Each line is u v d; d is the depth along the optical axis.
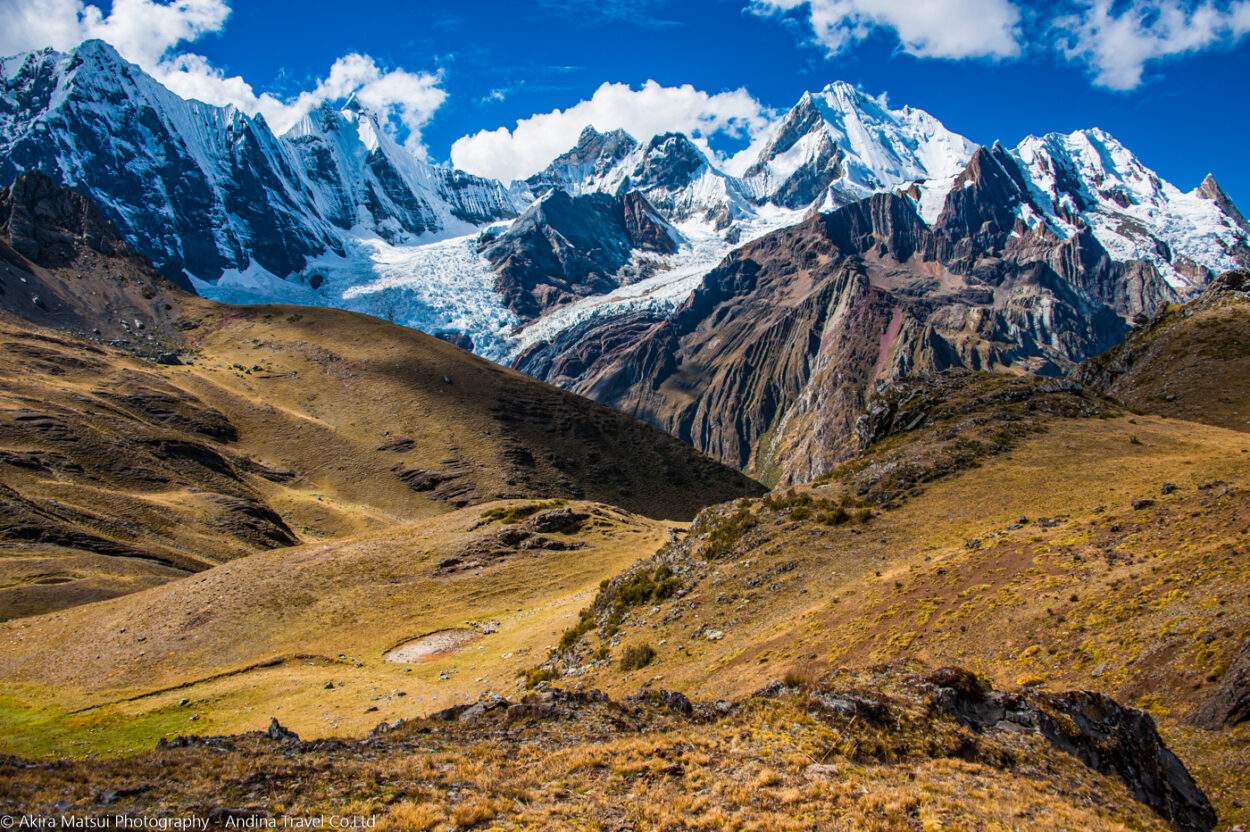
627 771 21.28
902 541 50.47
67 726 50.38
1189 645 26.97
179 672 63.44
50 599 87.88
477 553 91.88
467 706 27.95
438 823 17.64
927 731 23.06
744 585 51.09
